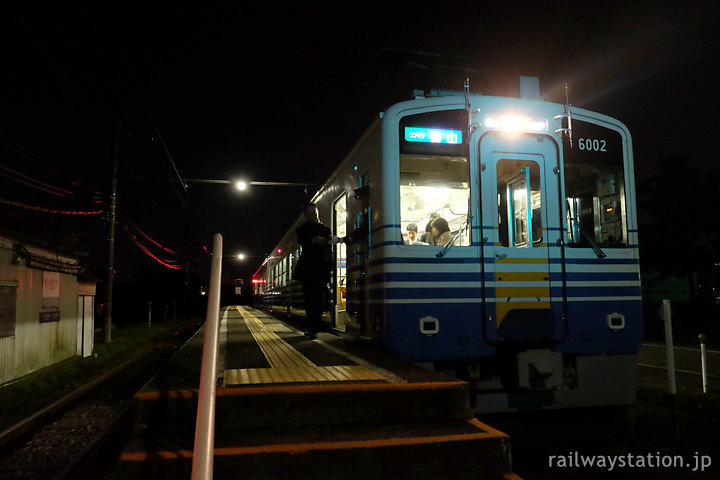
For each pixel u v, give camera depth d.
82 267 12.82
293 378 3.78
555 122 5.32
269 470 2.85
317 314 7.01
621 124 5.54
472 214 5.01
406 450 3.02
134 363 13.41
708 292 35.84
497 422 5.18
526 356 4.77
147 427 3.23
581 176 5.39
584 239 5.26
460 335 4.84
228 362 4.71
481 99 5.19
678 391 7.46
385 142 4.95
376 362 4.58
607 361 5.12
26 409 7.48
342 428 3.38
